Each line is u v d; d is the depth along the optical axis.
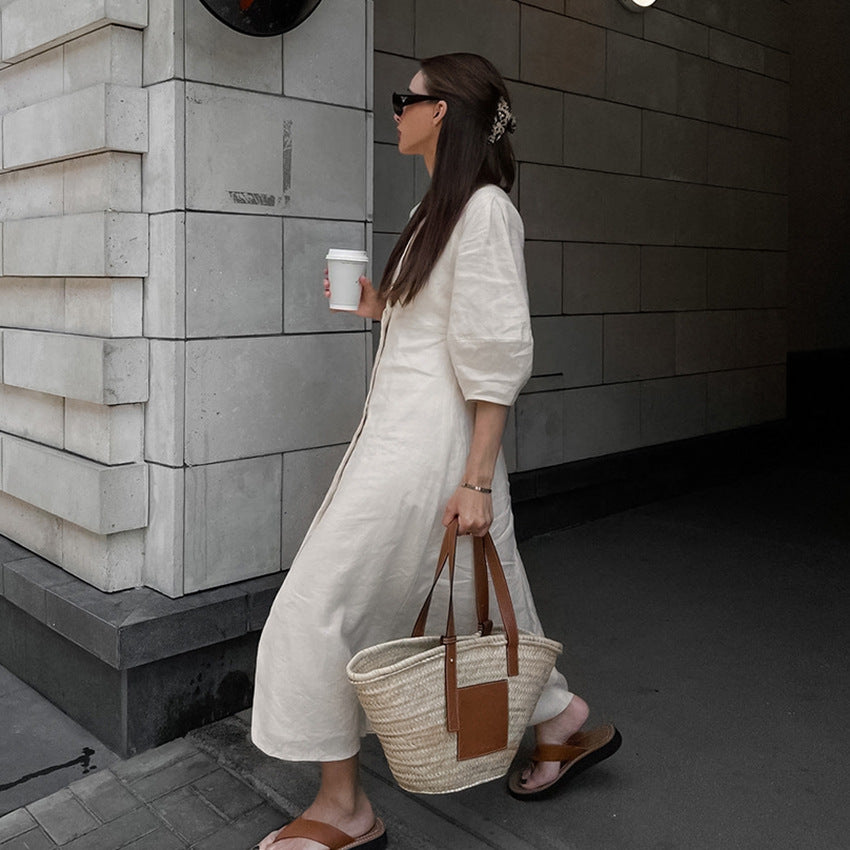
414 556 2.26
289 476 3.31
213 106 2.99
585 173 5.45
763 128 6.86
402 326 2.30
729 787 2.72
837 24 8.73
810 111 8.54
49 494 3.32
